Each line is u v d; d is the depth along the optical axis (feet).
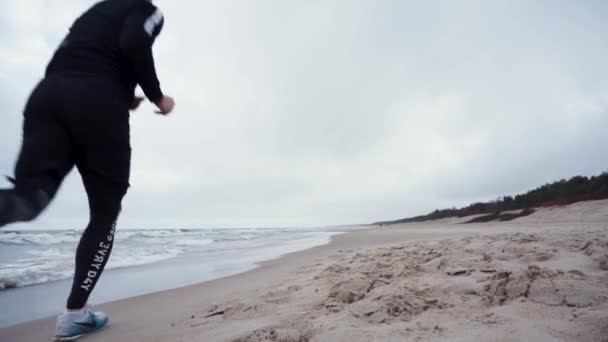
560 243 14.87
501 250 13.73
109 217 6.50
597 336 4.65
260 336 6.09
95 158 5.72
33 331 8.66
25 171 4.55
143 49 5.60
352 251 24.06
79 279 6.76
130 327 8.04
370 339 5.44
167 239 66.74
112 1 6.00
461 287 7.89
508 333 5.06
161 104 6.30
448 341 5.03
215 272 18.95
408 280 9.07
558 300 6.09
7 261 25.67
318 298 8.67
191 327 7.58
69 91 5.16
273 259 24.44
